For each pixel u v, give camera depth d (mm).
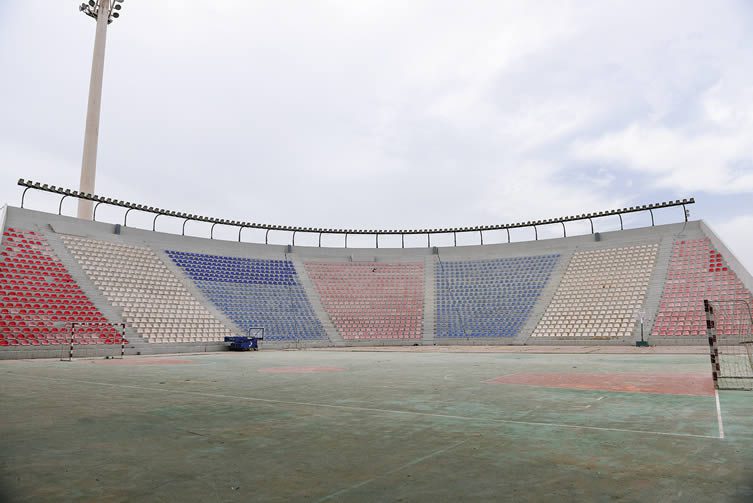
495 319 42781
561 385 12195
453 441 6141
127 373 17000
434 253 52156
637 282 39688
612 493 4121
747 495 4023
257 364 21594
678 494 4074
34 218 37062
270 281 47000
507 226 50125
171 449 5840
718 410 8219
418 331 43594
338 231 52875
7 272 31719
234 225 48969
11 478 4711
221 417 8008
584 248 46156
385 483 4473
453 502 3947
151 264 41094
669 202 42844
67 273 34750
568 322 39250
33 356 27234
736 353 24484
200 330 37250
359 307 46625
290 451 5703
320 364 21297
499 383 12836
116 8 49844
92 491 4320
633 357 23594
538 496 4066
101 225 41062
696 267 38281
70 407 9172
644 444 5871
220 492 4273
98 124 46875
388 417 7898
